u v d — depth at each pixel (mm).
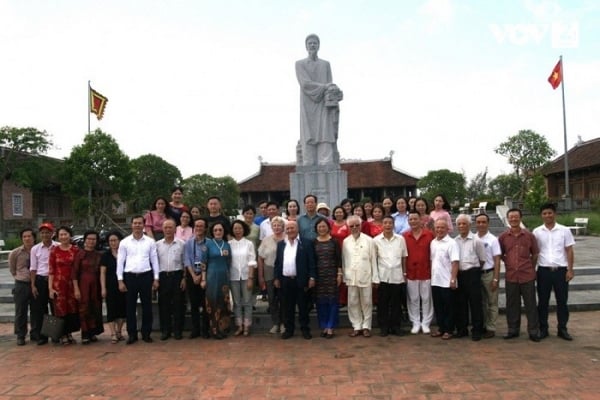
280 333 8750
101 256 8727
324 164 14453
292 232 8453
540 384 5812
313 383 6059
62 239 8578
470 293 7949
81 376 6629
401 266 8477
